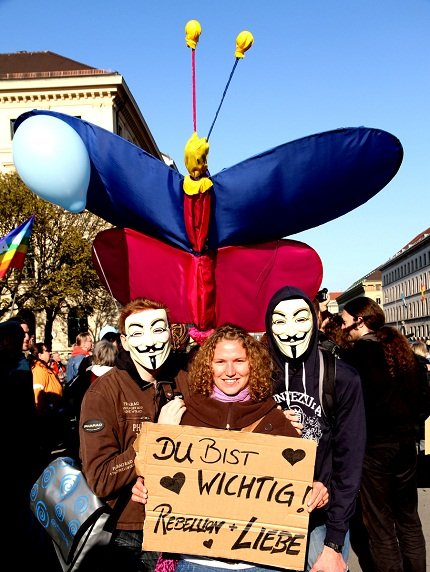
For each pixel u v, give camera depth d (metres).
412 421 3.34
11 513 4.04
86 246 26.30
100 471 2.38
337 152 3.54
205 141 3.56
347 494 2.47
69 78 34.88
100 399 2.52
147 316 2.67
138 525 2.56
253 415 2.35
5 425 4.13
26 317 6.12
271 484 2.28
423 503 5.36
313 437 2.54
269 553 2.27
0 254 6.34
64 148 3.05
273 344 2.68
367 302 3.67
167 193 3.79
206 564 2.31
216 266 4.14
